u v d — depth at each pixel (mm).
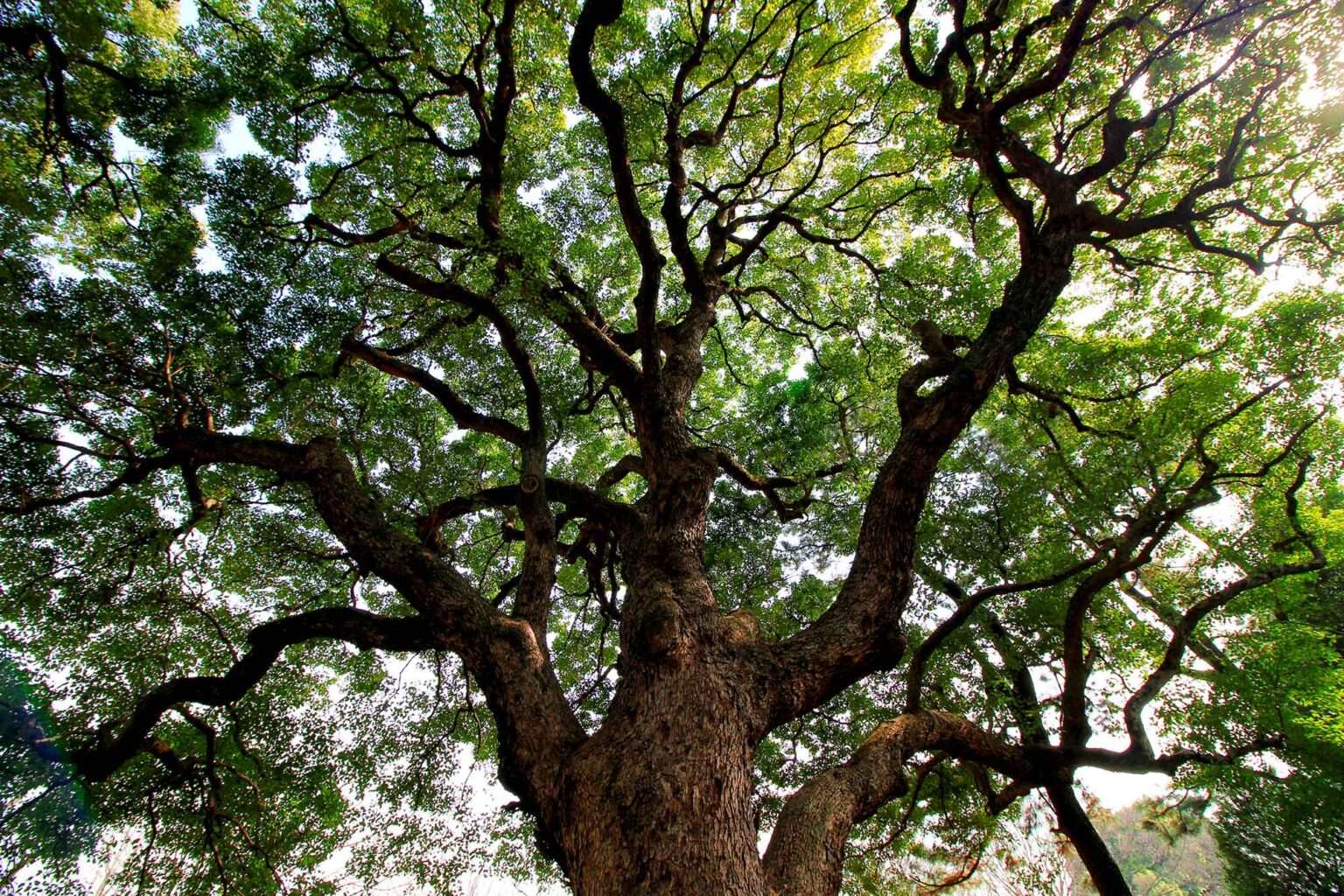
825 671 4227
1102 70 7578
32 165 7172
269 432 7809
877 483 4984
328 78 7379
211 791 6496
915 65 7031
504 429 6934
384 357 7176
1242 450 8789
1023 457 9820
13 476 5977
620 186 5754
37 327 5898
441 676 9008
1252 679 6820
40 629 6652
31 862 5332
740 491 10734
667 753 3529
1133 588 11047
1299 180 7406
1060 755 5953
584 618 11109
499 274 7012
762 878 3174
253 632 4906
